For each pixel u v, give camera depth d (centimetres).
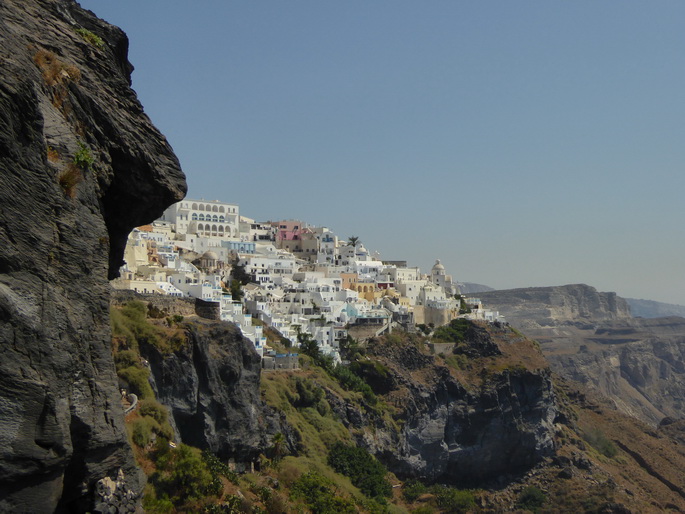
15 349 2819
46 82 3425
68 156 3322
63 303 3086
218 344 12638
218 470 11319
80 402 3192
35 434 2861
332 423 18400
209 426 11919
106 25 4328
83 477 3312
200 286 19450
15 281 2855
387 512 16138
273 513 11275
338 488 14825
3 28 3000
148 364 11125
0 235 2798
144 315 11956
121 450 3512
